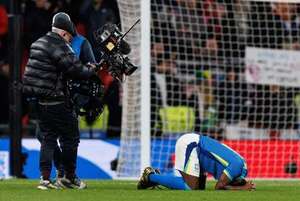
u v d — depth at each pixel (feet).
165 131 167.22
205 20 177.78
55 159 106.42
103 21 175.32
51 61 101.24
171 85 173.37
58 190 102.22
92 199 89.15
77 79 102.89
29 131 162.71
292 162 161.99
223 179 103.14
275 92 174.29
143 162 143.84
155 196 93.15
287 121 174.91
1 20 181.78
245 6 178.81
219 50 178.29
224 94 175.94
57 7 174.70
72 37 103.40
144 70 144.05
